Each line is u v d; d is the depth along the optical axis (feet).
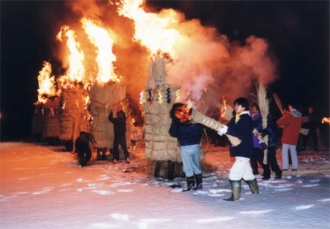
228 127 25.71
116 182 33.40
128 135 49.52
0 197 28.76
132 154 49.80
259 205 24.64
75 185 32.58
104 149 48.39
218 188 30.19
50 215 23.54
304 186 30.07
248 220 21.56
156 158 33.78
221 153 53.31
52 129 71.77
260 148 32.30
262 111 32.55
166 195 28.12
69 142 60.23
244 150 25.81
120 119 45.03
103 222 21.77
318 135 56.03
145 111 35.04
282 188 29.40
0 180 35.63
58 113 71.00
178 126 29.66
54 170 40.98
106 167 42.34
